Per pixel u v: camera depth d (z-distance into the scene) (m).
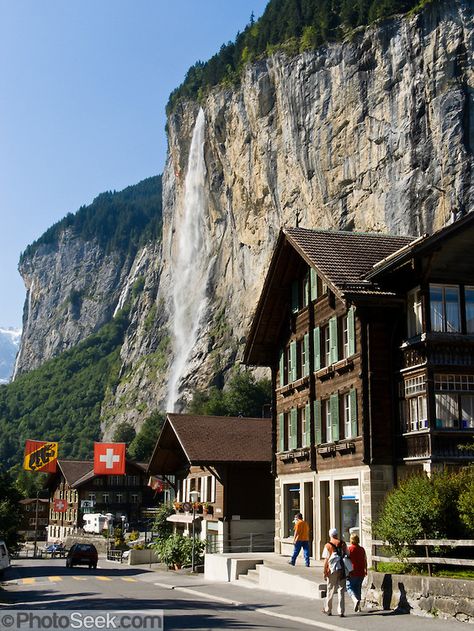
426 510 21.11
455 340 27.80
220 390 149.25
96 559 50.72
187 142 168.75
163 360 179.38
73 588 31.33
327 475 33.03
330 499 32.59
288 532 38.03
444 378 27.81
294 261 37.41
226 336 151.88
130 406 187.75
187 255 172.50
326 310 34.22
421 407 28.05
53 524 107.31
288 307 38.97
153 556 54.72
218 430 50.22
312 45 115.12
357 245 34.59
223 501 46.75
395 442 29.27
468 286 28.44
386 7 104.25
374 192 102.88
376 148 102.81
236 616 20.06
